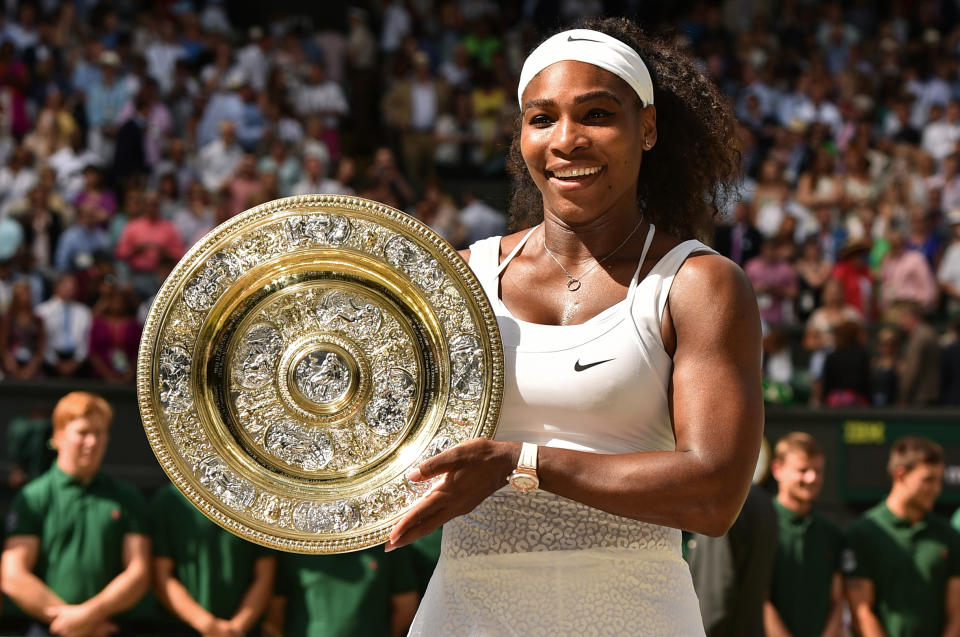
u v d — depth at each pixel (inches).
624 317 148.3
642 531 150.2
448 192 1116.5
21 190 911.7
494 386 146.6
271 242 148.3
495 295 156.6
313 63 1169.4
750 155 1065.5
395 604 382.3
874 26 1301.7
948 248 945.5
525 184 181.2
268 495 145.1
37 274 792.3
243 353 148.4
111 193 922.1
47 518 383.6
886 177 1048.8
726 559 364.5
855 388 746.8
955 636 413.7
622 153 149.7
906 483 418.6
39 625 397.4
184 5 1207.6
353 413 149.3
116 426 625.3
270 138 1007.6
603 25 168.9
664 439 150.9
